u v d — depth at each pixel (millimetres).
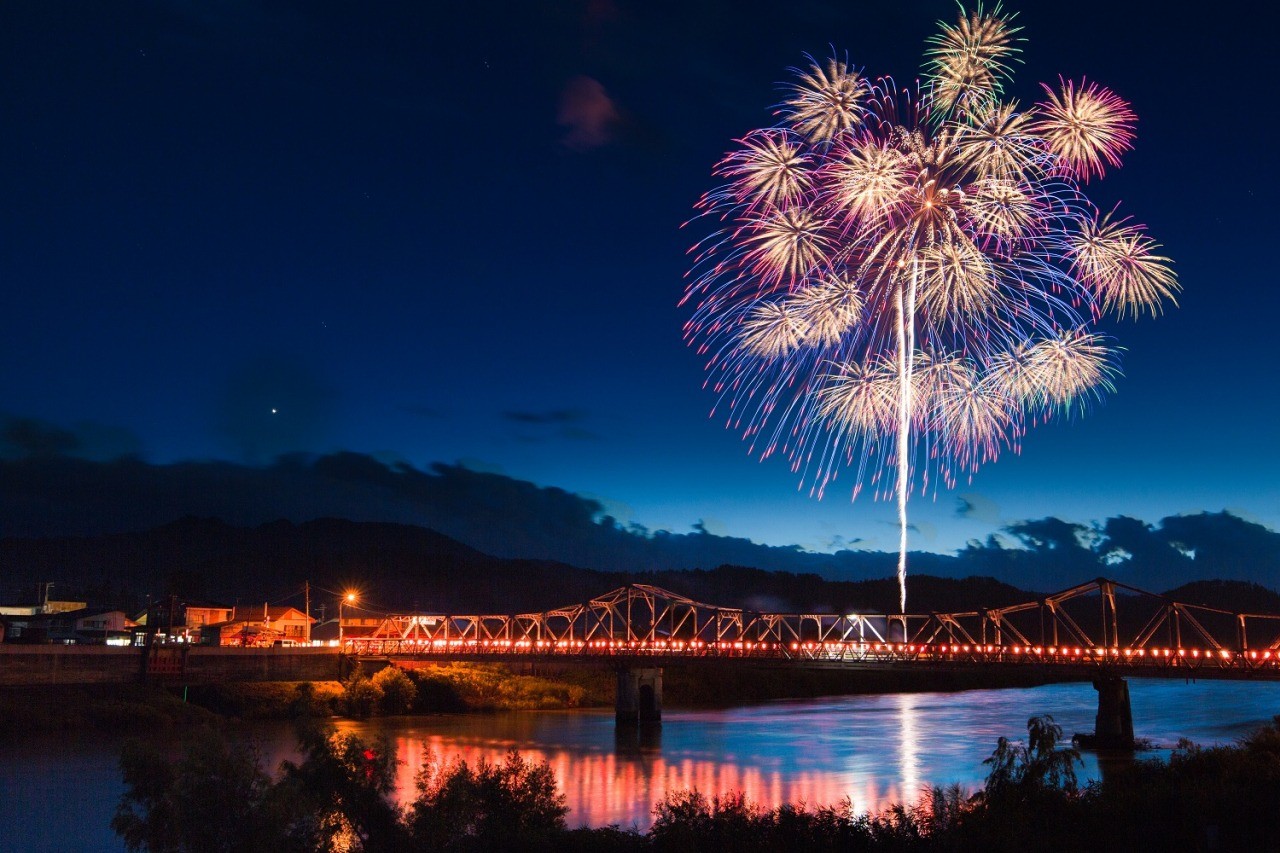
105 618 173000
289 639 185750
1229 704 154500
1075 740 105812
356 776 42000
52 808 70125
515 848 41781
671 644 139750
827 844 43688
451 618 175250
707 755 101375
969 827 44812
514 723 135625
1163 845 42500
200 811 38781
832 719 141500
